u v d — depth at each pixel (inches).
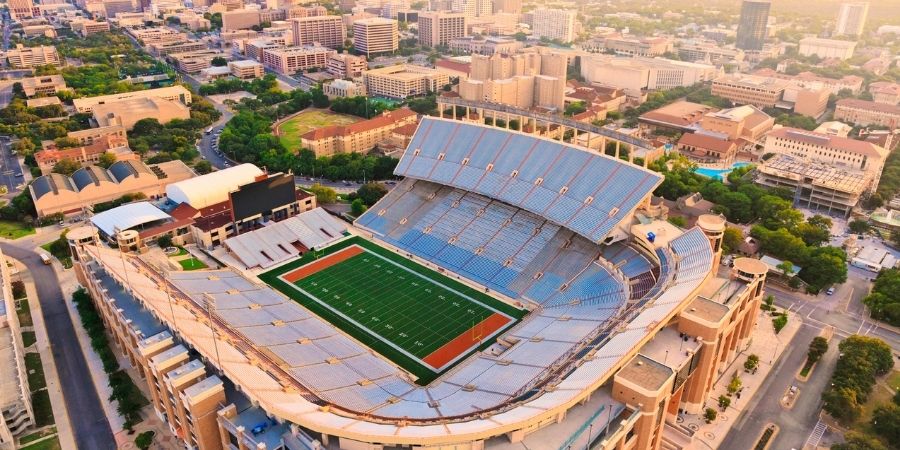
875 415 4640.8
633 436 3789.4
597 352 4183.1
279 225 7588.6
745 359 5482.3
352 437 3287.4
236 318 5236.2
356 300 6264.8
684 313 4603.8
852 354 5201.8
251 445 3511.3
